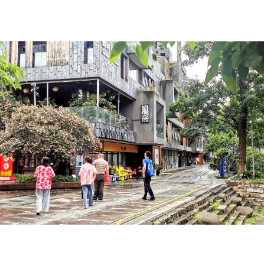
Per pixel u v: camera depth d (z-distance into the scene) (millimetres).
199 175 27531
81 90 19609
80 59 18234
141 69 27406
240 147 19234
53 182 14633
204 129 20672
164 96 33531
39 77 18547
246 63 1839
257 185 16234
